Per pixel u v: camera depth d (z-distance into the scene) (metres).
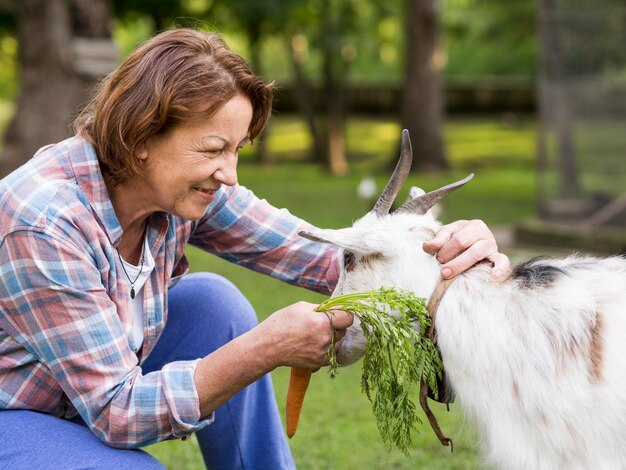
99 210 2.37
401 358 2.40
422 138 17.83
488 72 28.84
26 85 9.61
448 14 21.36
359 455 3.90
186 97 2.23
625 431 2.50
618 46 9.49
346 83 21.20
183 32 2.33
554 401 2.51
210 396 2.33
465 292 2.61
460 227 2.71
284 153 22.45
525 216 11.84
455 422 4.25
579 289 2.60
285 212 2.99
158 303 2.61
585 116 9.66
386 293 2.49
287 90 24.86
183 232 2.72
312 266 2.97
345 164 19.44
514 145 22.55
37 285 2.26
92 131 2.39
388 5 19.45
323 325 2.38
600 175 9.66
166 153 2.30
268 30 17.84
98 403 2.31
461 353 2.59
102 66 9.67
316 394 4.76
